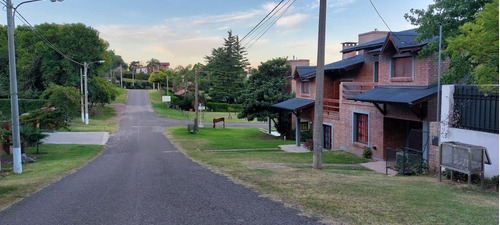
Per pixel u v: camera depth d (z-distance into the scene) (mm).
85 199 7949
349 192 7648
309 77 25141
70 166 15156
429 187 8633
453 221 5562
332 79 25062
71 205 7387
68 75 48969
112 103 68562
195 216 6227
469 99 10266
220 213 6344
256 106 32781
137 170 13117
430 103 13875
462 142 10289
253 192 7895
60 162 16797
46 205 7465
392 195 7363
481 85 8539
